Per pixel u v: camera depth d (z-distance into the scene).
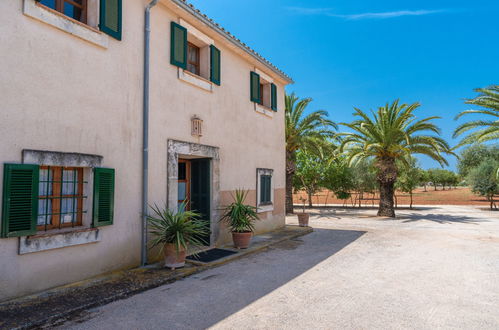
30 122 4.58
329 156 22.22
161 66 6.94
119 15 5.94
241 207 8.38
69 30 5.08
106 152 5.69
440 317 4.18
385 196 20.02
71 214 5.32
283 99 12.84
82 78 5.31
